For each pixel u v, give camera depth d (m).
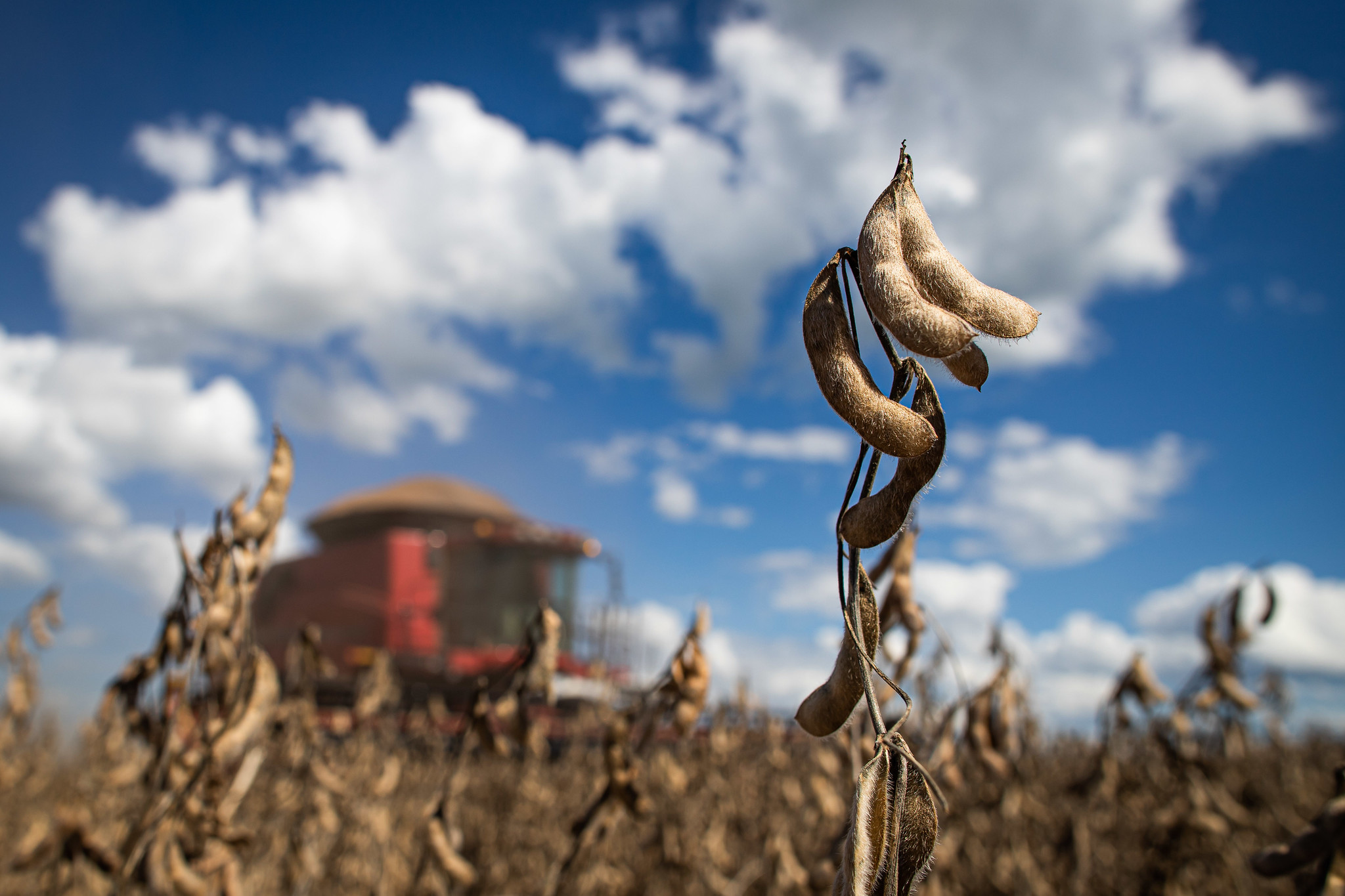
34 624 4.46
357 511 28.75
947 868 4.89
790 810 6.04
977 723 3.97
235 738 2.82
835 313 1.14
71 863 3.62
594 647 18.16
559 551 23.50
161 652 3.14
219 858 2.96
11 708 4.37
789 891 4.68
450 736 9.54
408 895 5.39
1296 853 2.41
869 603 1.23
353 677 22.02
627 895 6.90
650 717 3.18
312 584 26.89
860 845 1.12
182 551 2.92
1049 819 7.34
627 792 3.19
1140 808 6.59
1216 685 4.54
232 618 2.91
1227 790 5.93
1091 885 6.45
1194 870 5.99
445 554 24.34
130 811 4.64
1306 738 10.15
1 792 5.33
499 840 8.34
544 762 10.00
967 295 1.05
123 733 4.81
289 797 4.77
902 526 1.12
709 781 7.03
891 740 1.20
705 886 6.62
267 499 2.90
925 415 1.13
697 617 3.05
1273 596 4.43
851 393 1.09
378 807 6.15
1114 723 5.00
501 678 3.39
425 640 23.33
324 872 6.05
